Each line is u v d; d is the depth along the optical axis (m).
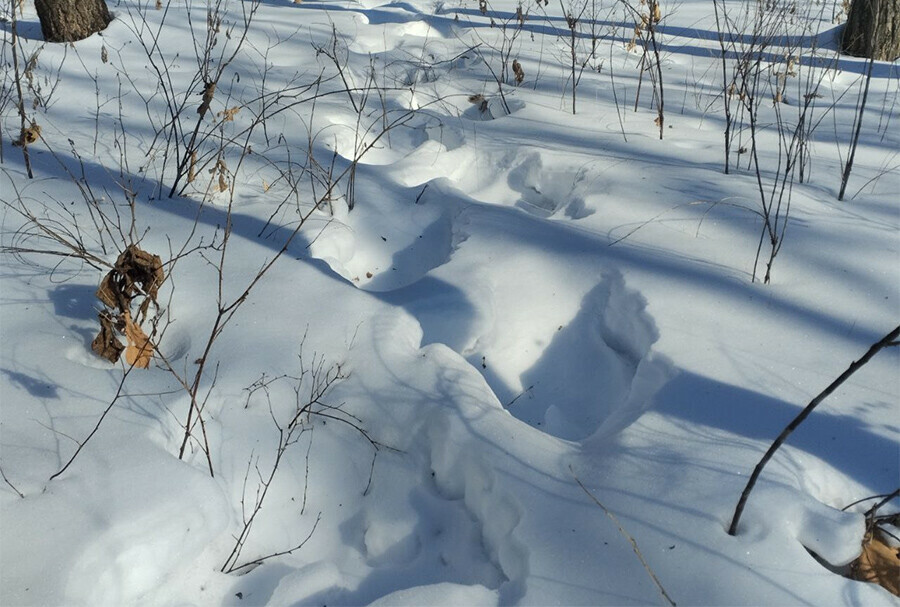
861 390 2.47
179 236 3.27
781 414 2.39
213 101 4.86
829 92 5.36
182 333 2.79
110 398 2.41
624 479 2.18
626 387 2.82
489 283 3.12
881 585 1.97
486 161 4.23
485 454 2.24
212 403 2.46
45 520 1.98
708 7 7.81
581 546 2.00
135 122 4.50
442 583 1.97
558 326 3.09
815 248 3.22
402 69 5.86
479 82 5.48
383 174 4.07
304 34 6.47
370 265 3.53
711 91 5.34
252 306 2.85
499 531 2.18
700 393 2.48
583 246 3.30
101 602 1.90
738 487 2.11
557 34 6.77
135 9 6.53
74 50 5.51
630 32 7.02
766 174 3.91
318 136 4.46
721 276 3.06
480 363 2.92
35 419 2.30
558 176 4.05
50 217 3.33
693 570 1.93
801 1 7.73
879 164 4.05
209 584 2.10
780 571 1.91
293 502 2.33
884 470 2.20
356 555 2.24
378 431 2.45
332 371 2.59
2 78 4.91
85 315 2.78
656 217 3.51
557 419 2.77
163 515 2.04
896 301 2.89
